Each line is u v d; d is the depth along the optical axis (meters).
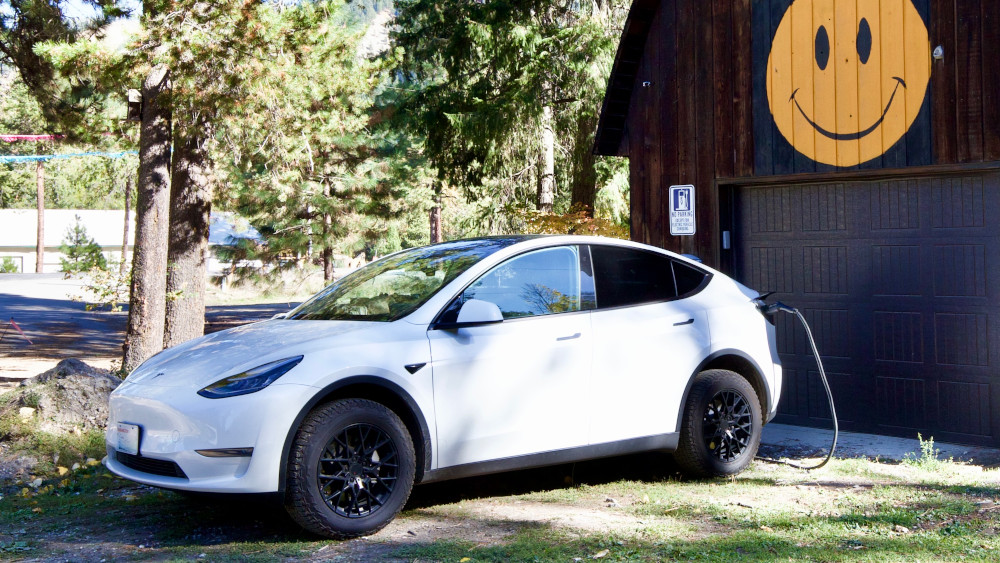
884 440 7.63
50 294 36.50
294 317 5.99
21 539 5.15
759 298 6.91
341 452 4.92
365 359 5.03
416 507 5.68
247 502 4.92
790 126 8.11
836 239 8.05
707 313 6.44
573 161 19.17
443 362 5.28
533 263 5.87
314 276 30.72
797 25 8.05
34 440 7.34
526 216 15.23
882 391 7.80
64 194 80.25
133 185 61.50
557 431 5.69
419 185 26.98
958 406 7.34
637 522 5.21
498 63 17.11
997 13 6.84
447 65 17.81
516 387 5.53
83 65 9.94
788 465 6.84
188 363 5.23
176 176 13.35
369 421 4.97
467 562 4.50
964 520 5.11
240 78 10.36
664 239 9.11
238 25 10.29
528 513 5.48
